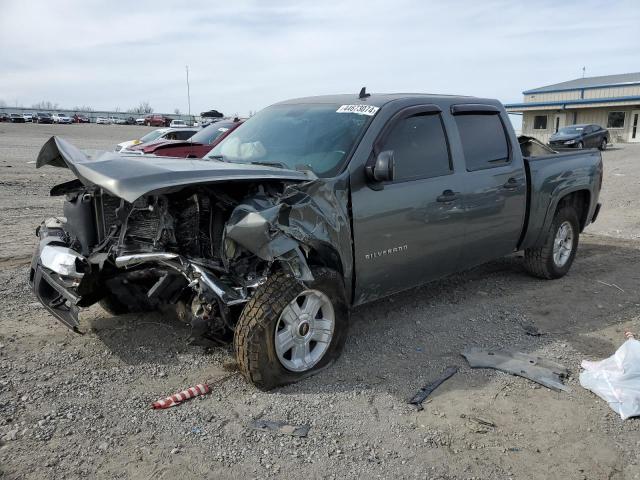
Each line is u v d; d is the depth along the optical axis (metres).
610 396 3.82
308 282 3.76
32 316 4.94
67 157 3.86
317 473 2.99
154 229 3.81
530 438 3.39
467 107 5.24
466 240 5.11
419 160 4.68
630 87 38.16
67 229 4.38
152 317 4.92
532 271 6.49
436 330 4.93
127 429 3.29
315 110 4.88
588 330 5.07
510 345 4.70
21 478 2.83
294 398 3.70
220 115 32.53
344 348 4.48
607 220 10.93
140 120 74.75
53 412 3.41
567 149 7.23
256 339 3.59
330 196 3.96
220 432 3.30
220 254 3.74
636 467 3.17
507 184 5.46
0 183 13.42
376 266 4.36
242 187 3.84
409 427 3.45
